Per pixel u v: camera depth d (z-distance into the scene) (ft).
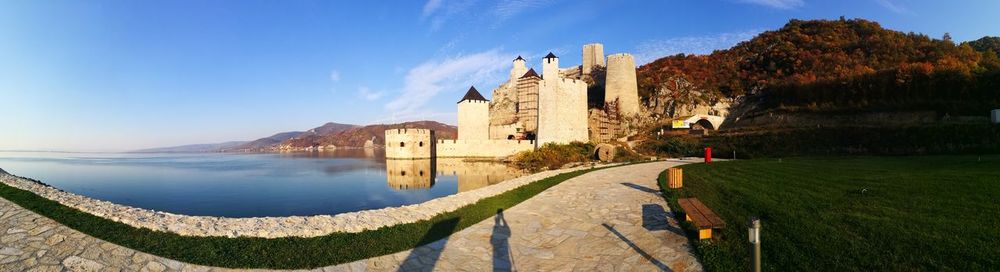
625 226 33.40
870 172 51.42
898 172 49.49
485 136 216.13
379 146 649.20
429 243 31.12
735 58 285.02
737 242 26.37
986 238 22.43
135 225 32.65
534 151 163.43
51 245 27.99
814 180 47.03
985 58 185.37
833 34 261.44
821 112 162.30
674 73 266.77
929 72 145.89
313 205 78.54
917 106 139.44
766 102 209.77
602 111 206.59
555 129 166.61
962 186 36.01
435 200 48.14
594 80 300.81
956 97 138.62
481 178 124.16
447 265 26.81
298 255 27.89
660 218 34.88
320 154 390.83
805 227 27.37
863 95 160.04
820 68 221.46
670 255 26.05
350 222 36.52
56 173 168.14
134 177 146.00
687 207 31.17
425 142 212.64
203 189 106.32
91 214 34.53
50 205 35.40
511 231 34.14
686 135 171.73
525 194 51.29
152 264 26.02
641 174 67.72
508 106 299.79
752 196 39.27
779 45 265.95
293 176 140.26
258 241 30.53
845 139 115.75
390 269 26.13
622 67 237.45
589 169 82.23
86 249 27.68
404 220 37.78
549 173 77.05
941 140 100.07
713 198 40.75
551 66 165.89
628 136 202.80
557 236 32.35
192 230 32.14
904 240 23.31
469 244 30.94
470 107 213.87
